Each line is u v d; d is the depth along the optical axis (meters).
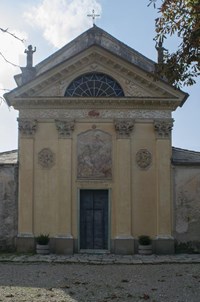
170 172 24.84
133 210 24.53
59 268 19.45
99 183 24.72
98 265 20.52
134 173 24.78
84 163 24.88
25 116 25.09
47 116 25.11
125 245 24.11
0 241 24.58
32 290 14.43
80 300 13.01
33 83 24.92
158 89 25.00
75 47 26.86
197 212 24.69
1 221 24.72
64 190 24.58
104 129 25.06
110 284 15.58
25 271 18.48
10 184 24.92
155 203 24.61
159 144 24.89
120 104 25.02
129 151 24.83
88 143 24.98
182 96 24.86
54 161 24.86
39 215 24.50
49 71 24.91
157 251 24.11
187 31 9.88
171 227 24.45
